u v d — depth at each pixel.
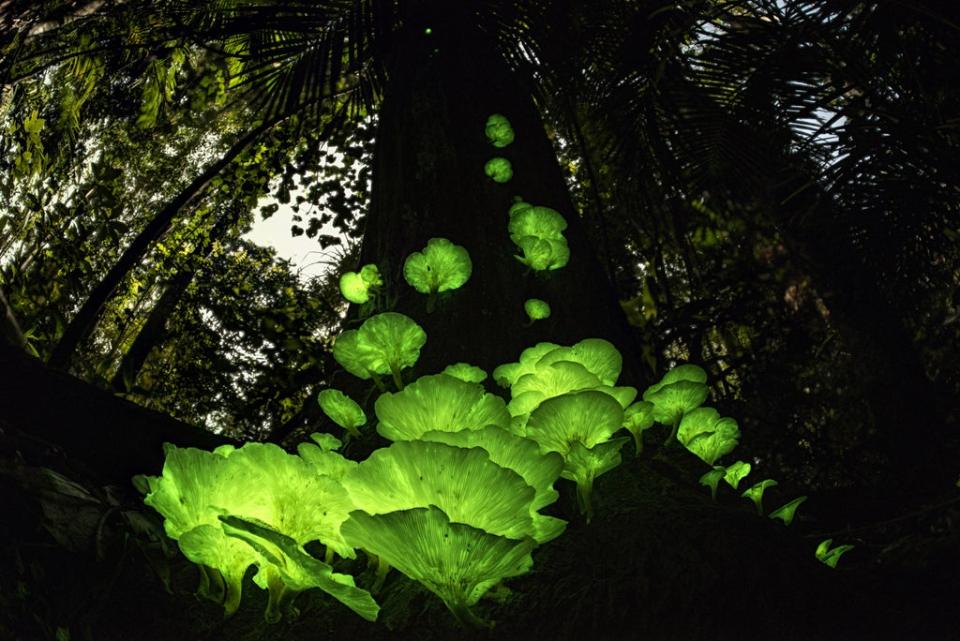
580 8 5.25
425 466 1.00
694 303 6.69
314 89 5.49
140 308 11.53
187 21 7.04
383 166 3.56
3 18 5.91
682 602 1.23
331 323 8.79
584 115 7.20
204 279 10.45
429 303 2.41
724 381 6.33
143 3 6.88
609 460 1.38
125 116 8.95
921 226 4.11
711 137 5.50
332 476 1.23
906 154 3.83
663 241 7.83
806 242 6.06
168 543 1.44
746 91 4.86
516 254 2.67
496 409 1.34
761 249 7.72
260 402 7.36
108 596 1.24
